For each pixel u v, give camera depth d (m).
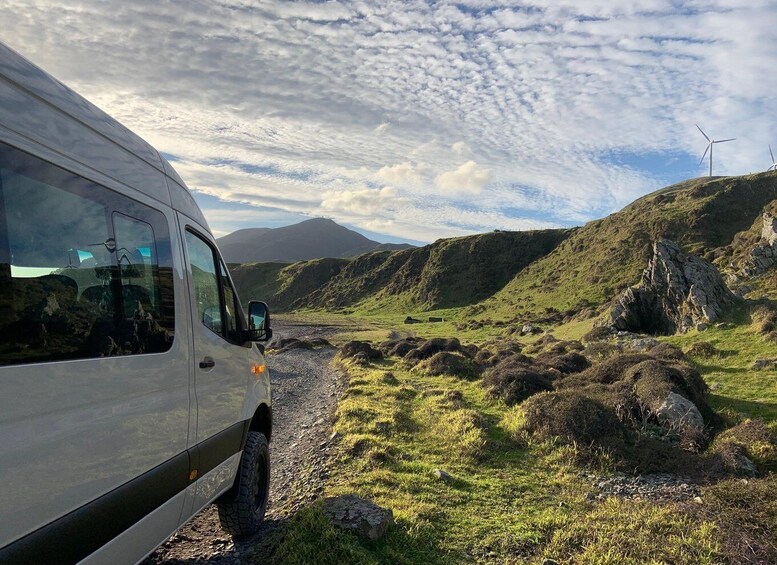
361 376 18.92
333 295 142.25
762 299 24.66
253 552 4.73
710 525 5.15
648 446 8.82
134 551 3.02
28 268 2.29
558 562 4.68
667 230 74.56
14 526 2.10
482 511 6.07
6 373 2.09
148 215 3.41
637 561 4.48
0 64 2.28
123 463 2.84
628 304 30.69
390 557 4.62
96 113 3.08
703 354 19.27
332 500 5.54
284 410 13.74
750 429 8.98
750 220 72.38
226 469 4.46
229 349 4.55
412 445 9.07
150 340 3.20
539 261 99.88
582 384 13.44
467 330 64.12
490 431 10.11
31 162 2.37
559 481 7.40
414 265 130.62
